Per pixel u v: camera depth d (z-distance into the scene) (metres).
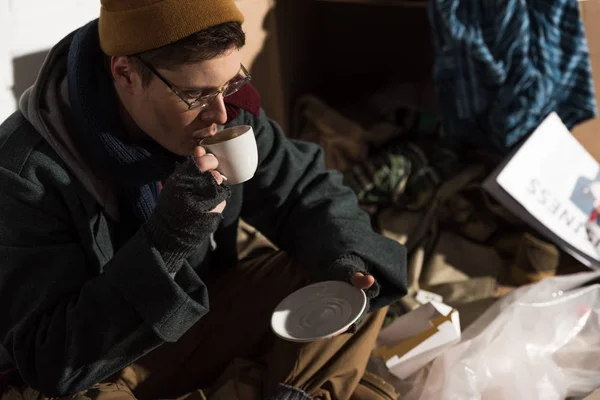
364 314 1.13
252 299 1.37
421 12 2.45
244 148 1.00
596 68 1.82
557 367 1.40
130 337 1.03
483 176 1.95
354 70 2.62
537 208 1.72
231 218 1.35
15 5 1.38
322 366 1.23
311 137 2.09
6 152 1.06
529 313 1.48
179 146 1.06
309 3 2.28
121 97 1.05
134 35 0.93
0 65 1.37
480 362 1.36
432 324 1.36
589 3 1.74
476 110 1.76
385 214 1.88
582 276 1.60
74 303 1.04
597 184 1.82
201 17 0.91
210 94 0.99
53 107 1.06
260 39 1.91
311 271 1.29
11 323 1.07
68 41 1.12
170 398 1.30
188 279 1.03
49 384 1.05
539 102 1.70
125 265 0.99
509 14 1.65
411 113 2.10
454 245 1.87
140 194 1.14
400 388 1.39
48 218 1.07
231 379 1.25
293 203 1.37
